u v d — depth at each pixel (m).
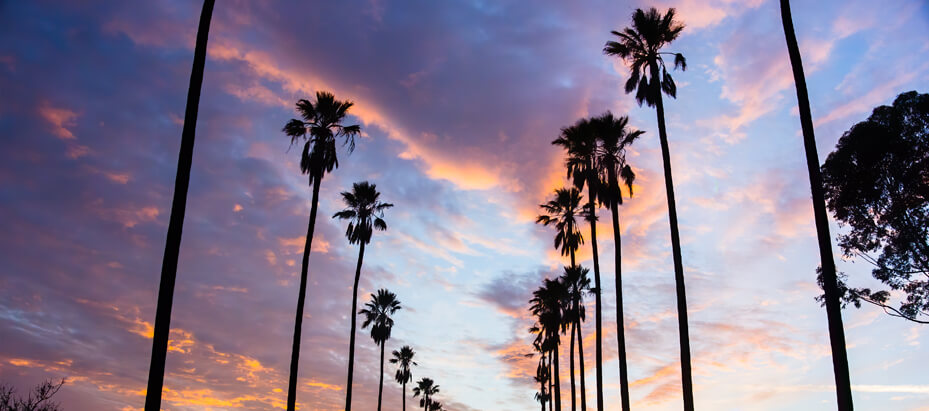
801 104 14.15
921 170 29.17
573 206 38.00
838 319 12.59
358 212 38.09
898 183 30.70
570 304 44.59
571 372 38.81
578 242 38.09
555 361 45.47
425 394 94.81
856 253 33.62
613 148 28.27
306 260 26.31
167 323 10.48
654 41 24.00
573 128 29.28
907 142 29.42
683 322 19.55
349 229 37.69
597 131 28.23
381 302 54.34
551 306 46.25
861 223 32.84
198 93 11.99
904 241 30.67
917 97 29.47
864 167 31.20
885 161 30.45
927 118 29.05
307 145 28.94
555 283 45.12
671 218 20.95
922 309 31.09
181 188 11.28
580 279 43.81
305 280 25.97
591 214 28.52
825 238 13.10
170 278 10.72
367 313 53.91
